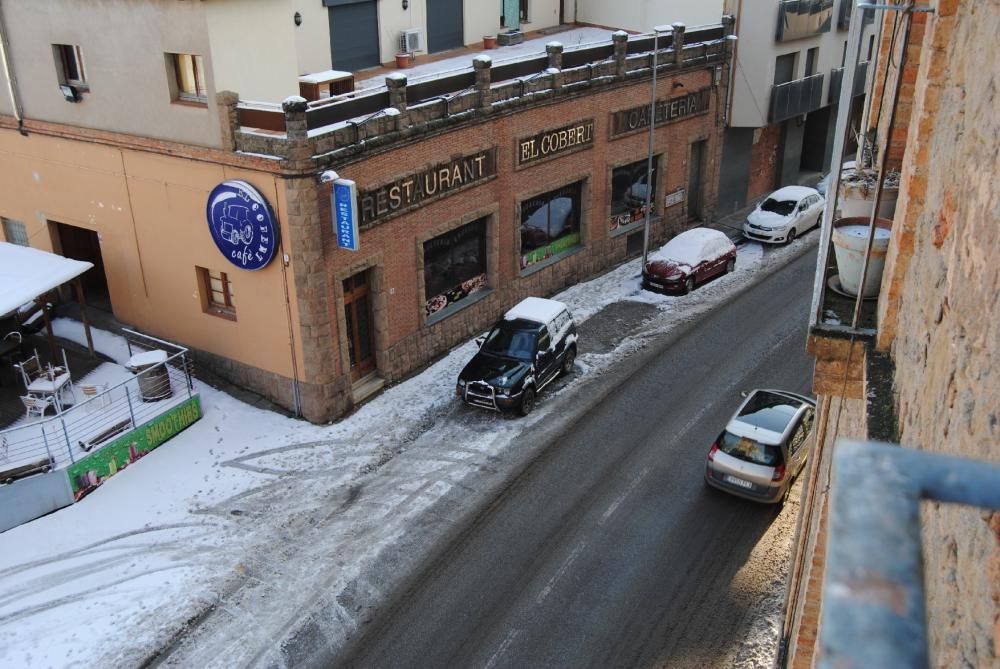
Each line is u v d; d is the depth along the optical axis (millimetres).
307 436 19500
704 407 20406
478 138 22344
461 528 16484
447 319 23109
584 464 18359
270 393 20547
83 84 20562
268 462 18609
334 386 19922
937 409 3791
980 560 2693
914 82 7801
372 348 21438
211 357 21250
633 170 29203
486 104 22078
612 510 16844
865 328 6184
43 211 22906
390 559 15727
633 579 15031
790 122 36250
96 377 20766
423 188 21016
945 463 1386
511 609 14438
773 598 14516
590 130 26312
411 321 21906
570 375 22172
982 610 2619
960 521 3041
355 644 13859
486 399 19875
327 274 18984
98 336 22625
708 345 23531
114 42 19219
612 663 13289
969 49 4172
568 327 22141
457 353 23266
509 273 25062
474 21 30500
